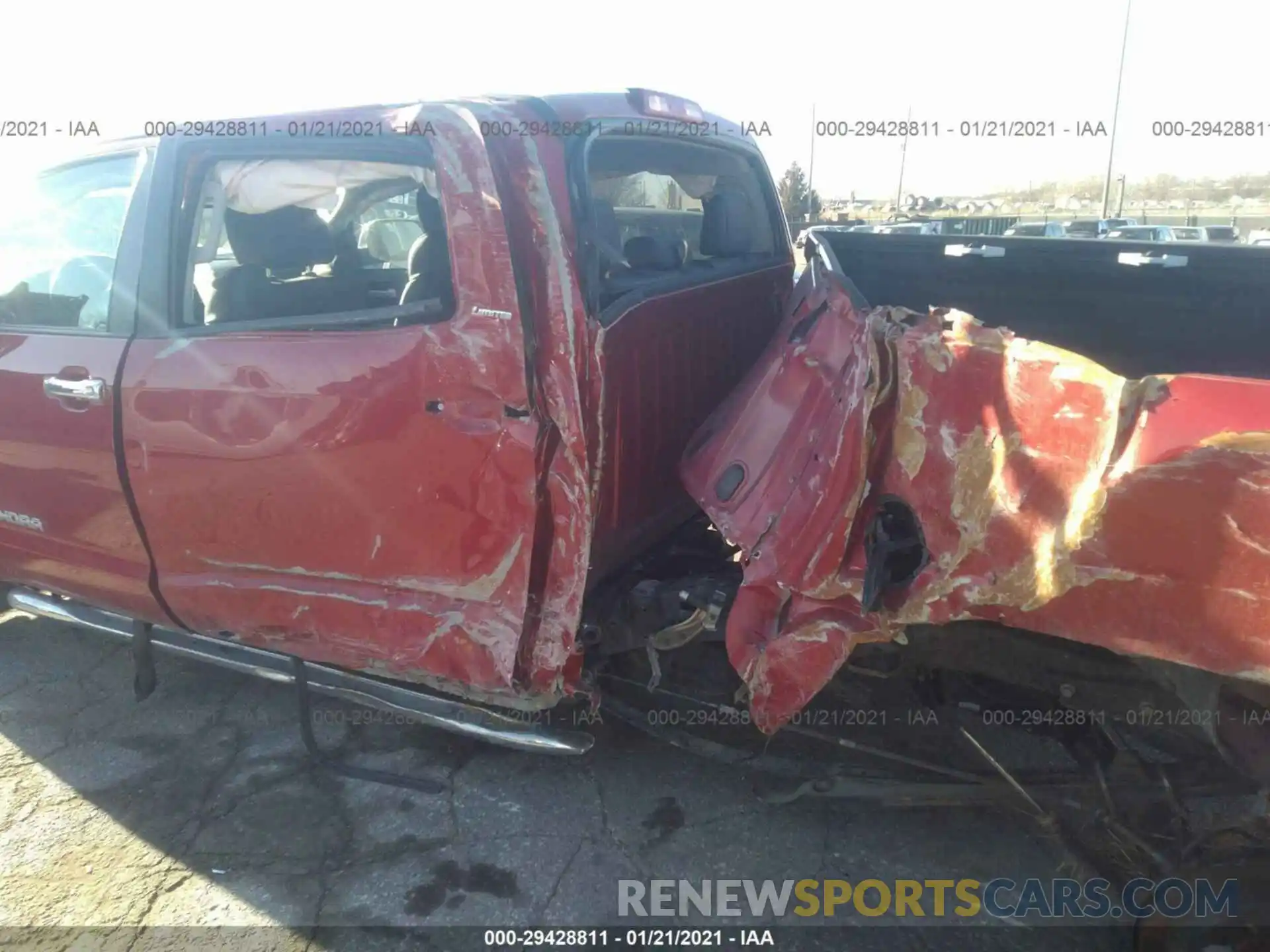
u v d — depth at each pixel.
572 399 2.29
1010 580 1.81
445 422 2.39
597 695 2.64
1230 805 2.02
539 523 2.38
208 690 3.61
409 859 2.70
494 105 2.38
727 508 2.38
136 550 2.97
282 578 2.74
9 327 3.14
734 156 3.83
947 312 1.89
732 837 2.76
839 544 2.02
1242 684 1.78
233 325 2.66
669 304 2.96
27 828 2.85
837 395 2.11
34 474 3.10
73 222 2.99
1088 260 3.05
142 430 2.78
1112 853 2.21
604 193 3.19
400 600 2.58
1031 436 1.79
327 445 2.53
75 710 3.48
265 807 2.93
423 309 2.43
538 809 2.89
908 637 2.25
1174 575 1.68
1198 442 1.63
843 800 2.60
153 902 2.55
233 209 2.77
